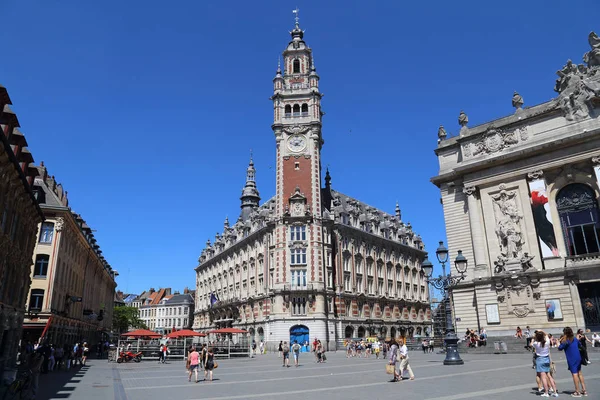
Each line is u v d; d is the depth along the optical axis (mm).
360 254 80125
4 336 33062
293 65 79000
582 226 40344
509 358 31281
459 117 49875
